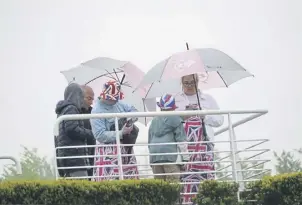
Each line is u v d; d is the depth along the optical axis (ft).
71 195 108.17
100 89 136.87
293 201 113.80
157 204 111.14
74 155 116.67
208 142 117.08
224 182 114.83
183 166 119.85
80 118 114.73
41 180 109.40
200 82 133.08
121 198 110.01
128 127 118.62
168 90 130.72
